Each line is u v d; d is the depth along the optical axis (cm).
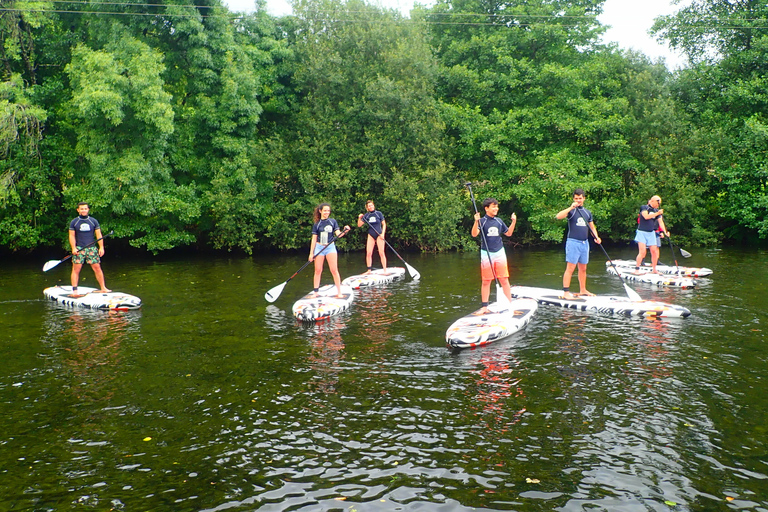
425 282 1203
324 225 970
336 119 1864
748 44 2083
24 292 1105
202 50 1641
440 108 1972
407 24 2003
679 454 394
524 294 966
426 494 347
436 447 410
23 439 434
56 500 348
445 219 1847
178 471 382
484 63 2070
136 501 345
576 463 383
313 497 347
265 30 1867
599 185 1909
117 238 1930
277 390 535
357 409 484
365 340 711
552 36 2025
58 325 813
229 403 504
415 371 583
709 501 335
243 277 1313
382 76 1877
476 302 956
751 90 1942
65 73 1705
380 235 1304
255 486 361
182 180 1808
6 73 1661
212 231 1906
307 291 1095
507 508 331
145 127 1571
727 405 480
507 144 2041
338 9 1973
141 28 1603
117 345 702
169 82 1733
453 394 515
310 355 647
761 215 1966
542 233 2062
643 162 2027
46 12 1641
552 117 1984
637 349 651
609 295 1010
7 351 678
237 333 758
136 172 1555
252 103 1747
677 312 809
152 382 563
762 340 685
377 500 341
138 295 1066
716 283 1139
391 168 1845
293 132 1922
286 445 419
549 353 639
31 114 1559
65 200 1745
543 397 504
